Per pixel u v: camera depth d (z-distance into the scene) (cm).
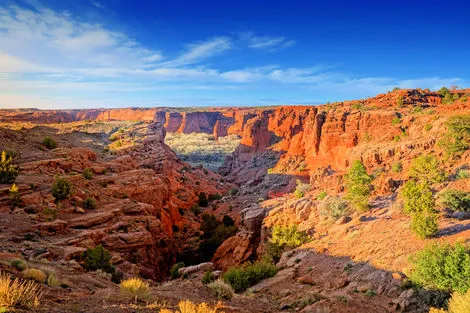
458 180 2942
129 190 4925
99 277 1834
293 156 8875
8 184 3694
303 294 1759
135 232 3741
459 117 4100
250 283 2341
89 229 3438
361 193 3350
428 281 1444
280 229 3366
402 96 8325
